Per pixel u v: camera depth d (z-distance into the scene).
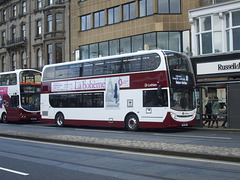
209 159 8.47
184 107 16.42
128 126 17.25
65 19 33.28
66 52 32.94
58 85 21.48
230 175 6.80
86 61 19.81
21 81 25.69
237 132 16.39
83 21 31.09
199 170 7.34
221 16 20.78
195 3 23.45
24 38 38.00
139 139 12.92
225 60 20.08
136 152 9.98
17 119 25.28
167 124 15.70
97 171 7.63
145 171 7.44
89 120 19.19
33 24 37.16
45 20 34.72
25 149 11.44
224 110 18.59
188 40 23.61
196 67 21.47
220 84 18.11
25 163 8.84
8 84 26.69
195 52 22.14
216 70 20.47
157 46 24.62
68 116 20.61
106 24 28.62
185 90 16.67
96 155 9.75
